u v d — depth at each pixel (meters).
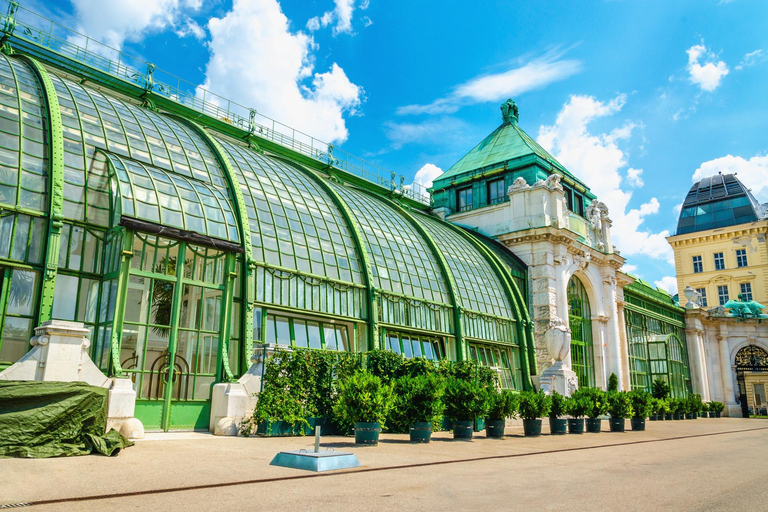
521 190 43.59
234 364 20.05
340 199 29.31
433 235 36.44
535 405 23.16
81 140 19.52
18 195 16.77
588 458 15.09
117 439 12.70
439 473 11.17
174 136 24.17
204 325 19.30
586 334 45.66
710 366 68.06
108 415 14.77
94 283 17.64
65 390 12.19
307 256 24.59
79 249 17.64
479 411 20.62
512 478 10.77
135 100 28.66
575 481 10.57
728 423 42.88
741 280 78.38
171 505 7.29
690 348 66.00
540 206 42.44
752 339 68.25
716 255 81.75
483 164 50.12
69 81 23.17
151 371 17.47
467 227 46.62
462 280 34.66
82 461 10.87
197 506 7.28
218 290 19.89
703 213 84.50
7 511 6.68
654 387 50.25
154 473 9.81
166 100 29.66
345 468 11.18
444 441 19.20
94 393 12.68
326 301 24.41
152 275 17.95
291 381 19.30
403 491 8.86
